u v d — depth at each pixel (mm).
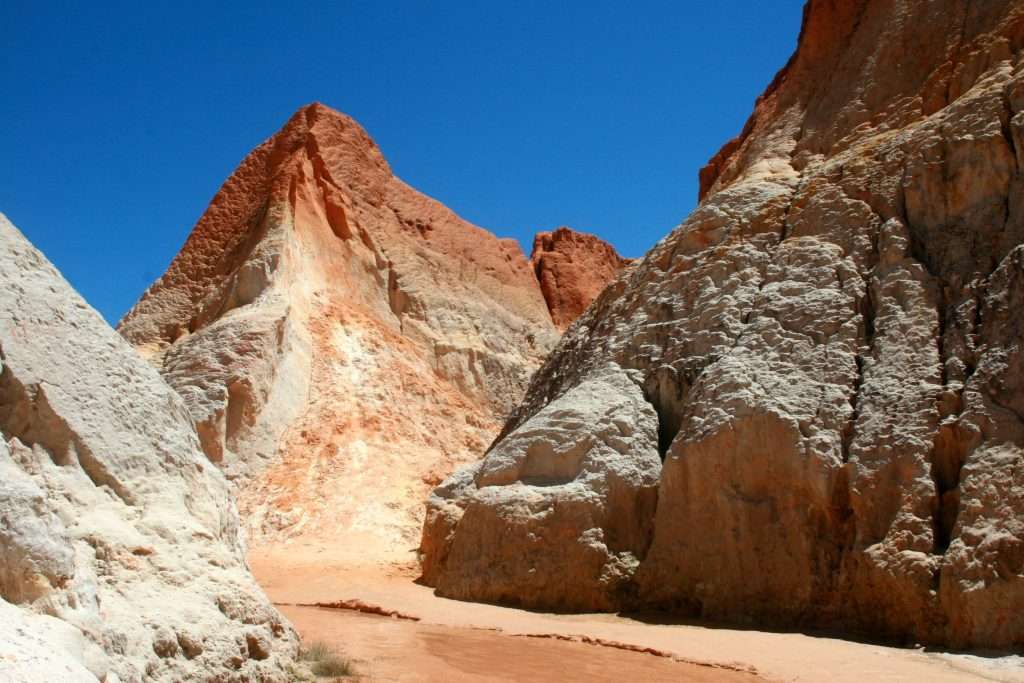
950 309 13727
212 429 25438
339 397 29766
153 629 6168
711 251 17609
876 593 11922
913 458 12289
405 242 39531
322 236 35250
